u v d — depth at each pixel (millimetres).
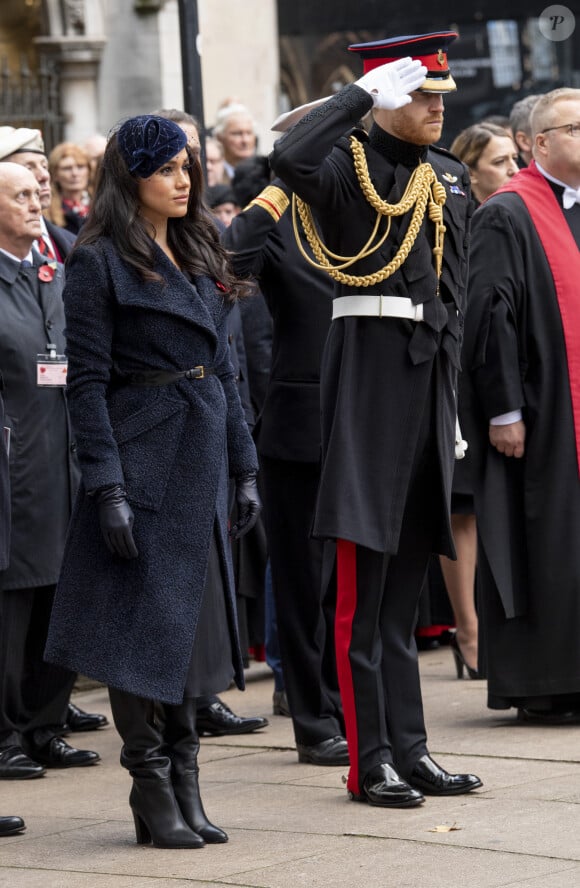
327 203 18641
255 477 18734
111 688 17750
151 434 17547
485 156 28188
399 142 18859
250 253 20594
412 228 18828
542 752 21359
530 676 23453
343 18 54469
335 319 19328
